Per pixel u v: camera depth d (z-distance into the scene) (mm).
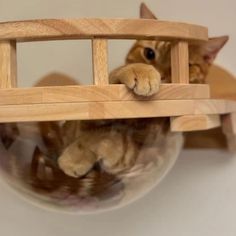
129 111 865
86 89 848
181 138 1104
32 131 938
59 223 1325
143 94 864
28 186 998
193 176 1324
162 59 1224
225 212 1320
